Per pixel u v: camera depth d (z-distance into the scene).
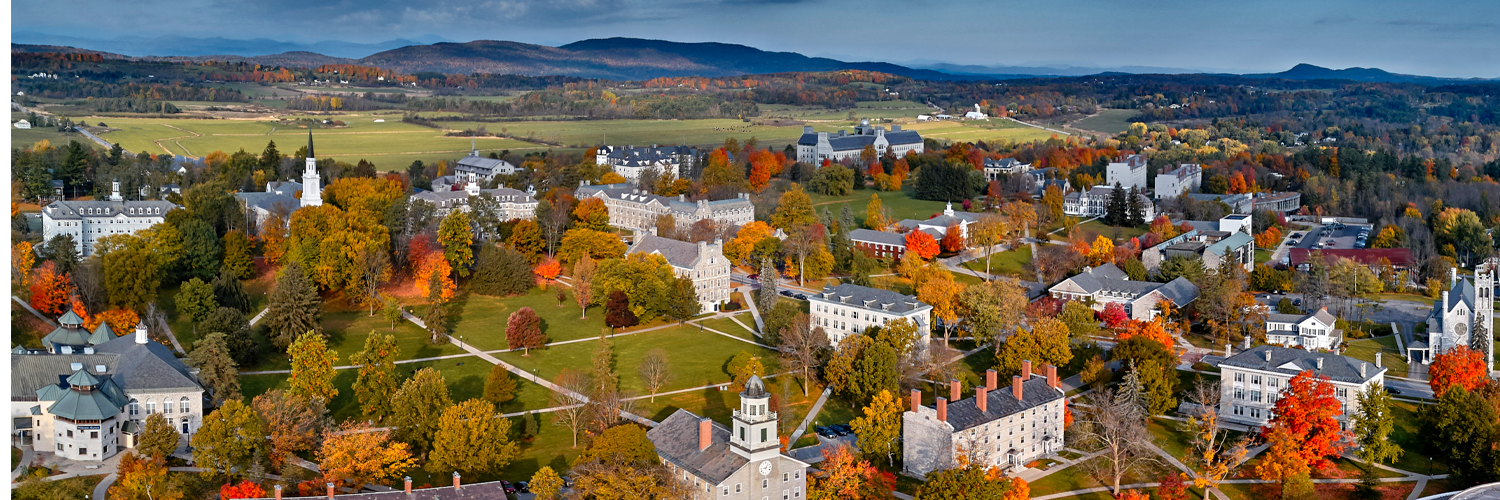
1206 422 173.00
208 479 155.25
